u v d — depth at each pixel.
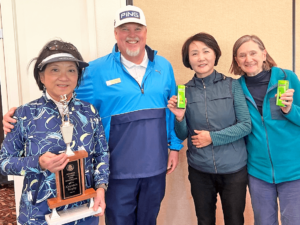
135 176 1.36
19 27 1.72
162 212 1.96
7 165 0.98
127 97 1.39
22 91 1.78
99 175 1.15
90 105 1.20
